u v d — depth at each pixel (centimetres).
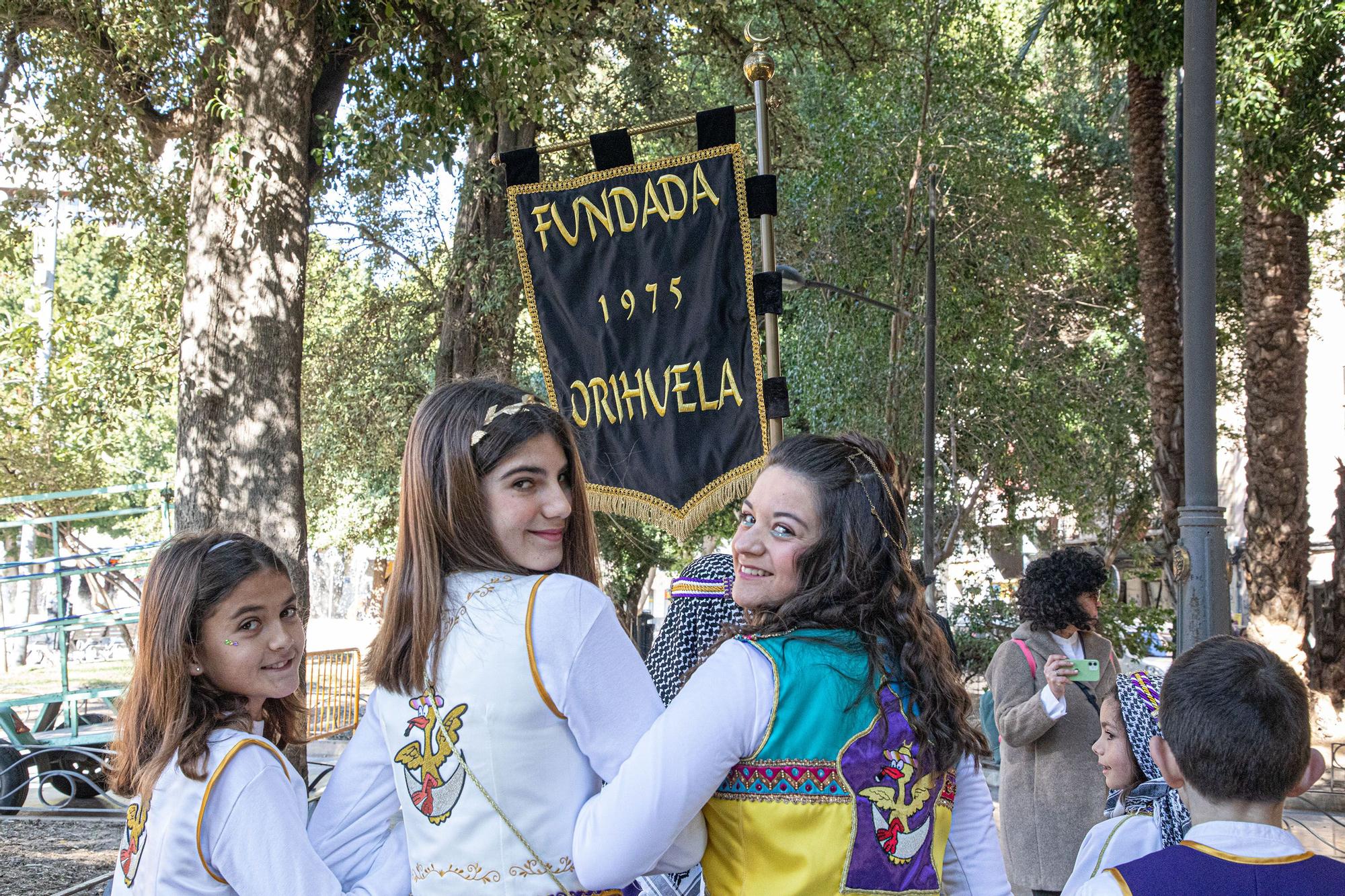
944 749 175
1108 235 1609
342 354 1445
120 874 196
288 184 761
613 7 1169
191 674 200
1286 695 176
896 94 1323
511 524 190
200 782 187
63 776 838
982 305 1377
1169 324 1115
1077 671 376
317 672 888
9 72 995
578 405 421
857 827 166
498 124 1070
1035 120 1426
